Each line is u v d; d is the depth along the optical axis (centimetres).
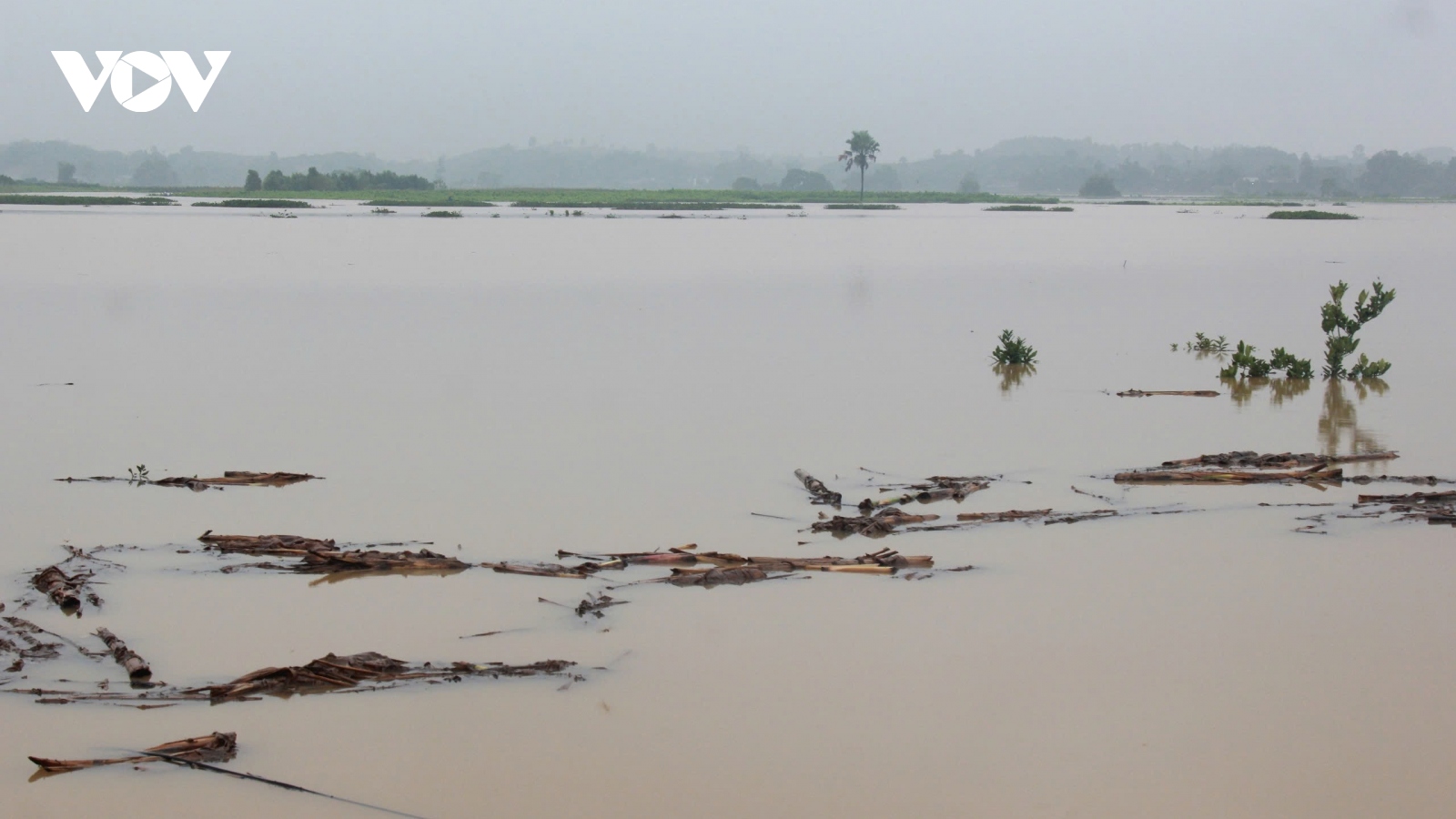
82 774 752
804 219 8562
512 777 749
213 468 1414
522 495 1309
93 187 15938
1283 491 1333
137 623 970
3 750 776
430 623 976
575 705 841
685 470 1409
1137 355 2292
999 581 1068
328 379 1972
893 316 2847
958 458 1473
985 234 6712
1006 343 2178
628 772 756
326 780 747
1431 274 4069
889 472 1402
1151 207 14162
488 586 1053
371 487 1340
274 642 939
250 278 3538
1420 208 13850
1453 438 1581
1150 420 1698
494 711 834
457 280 3550
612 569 1089
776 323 2688
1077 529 1206
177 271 3728
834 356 2248
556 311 2844
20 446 1516
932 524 1220
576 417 1692
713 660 911
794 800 724
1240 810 713
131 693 855
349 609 1004
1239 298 3306
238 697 849
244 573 1081
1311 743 788
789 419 1691
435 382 1945
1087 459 1474
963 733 804
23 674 879
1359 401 1839
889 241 5872
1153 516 1247
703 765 764
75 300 2975
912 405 1794
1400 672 885
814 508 1269
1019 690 862
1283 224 8494
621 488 1338
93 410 1731
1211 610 1000
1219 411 1762
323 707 838
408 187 14400
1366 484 1356
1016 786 740
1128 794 731
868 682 876
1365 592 1036
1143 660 908
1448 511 1242
